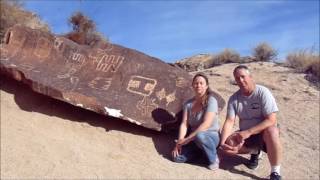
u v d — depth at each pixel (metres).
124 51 3.21
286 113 3.73
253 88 2.62
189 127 2.77
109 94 2.93
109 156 2.58
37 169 2.29
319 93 4.26
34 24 4.40
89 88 2.96
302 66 4.89
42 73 2.96
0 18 4.04
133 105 2.90
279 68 4.94
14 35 3.16
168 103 2.96
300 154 3.04
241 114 2.65
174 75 3.10
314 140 3.28
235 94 2.69
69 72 3.07
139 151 2.72
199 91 2.67
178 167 2.59
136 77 3.06
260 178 2.63
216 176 2.55
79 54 3.20
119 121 2.94
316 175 2.77
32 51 3.13
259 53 5.45
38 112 2.86
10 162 2.30
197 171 2.57
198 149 2.69
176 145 2.66
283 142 3.19
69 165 2.38
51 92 2.81
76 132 2.77
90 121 2.89
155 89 3.01
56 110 2.91
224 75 4.66
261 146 2.63
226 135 2.63
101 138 2.77
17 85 3.03
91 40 4.61
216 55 5.55
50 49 3.17
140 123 2.82
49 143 2.55
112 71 3.09
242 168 2.72
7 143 2.45
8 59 3.02
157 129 2.84
